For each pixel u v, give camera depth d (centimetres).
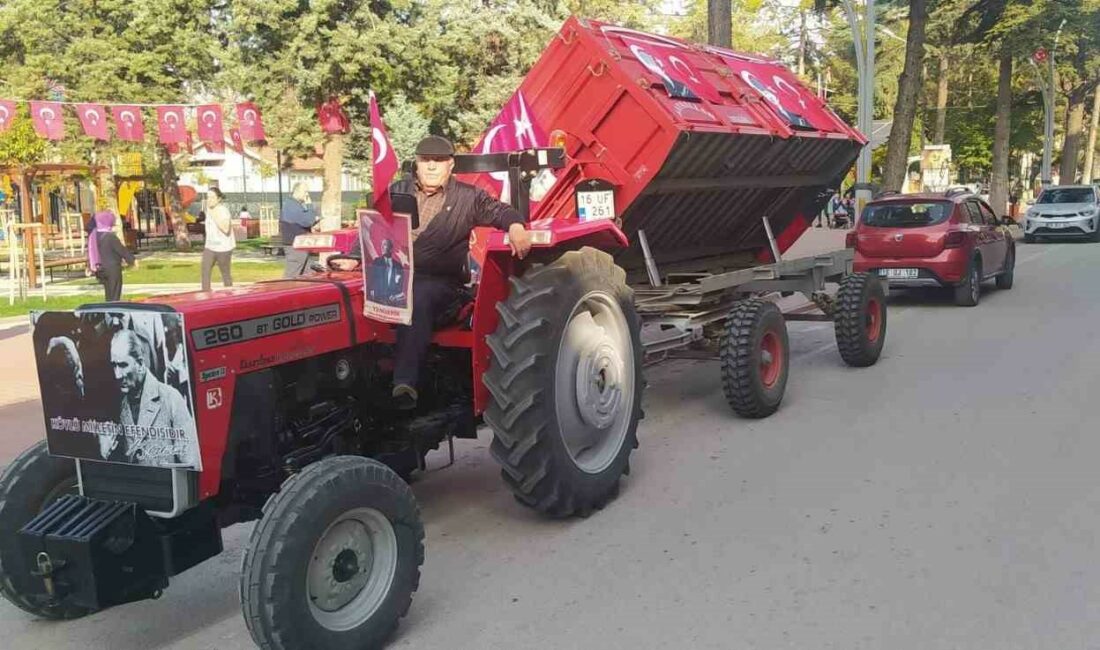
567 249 570
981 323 1241
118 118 1686
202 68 2228
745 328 742
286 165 2242
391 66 1902
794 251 1325
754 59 937
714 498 580
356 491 382
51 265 1920
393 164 422
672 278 830
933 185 3825
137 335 370
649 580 464
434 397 545
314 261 729
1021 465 623
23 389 941
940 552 484
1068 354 998
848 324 929
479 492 615
